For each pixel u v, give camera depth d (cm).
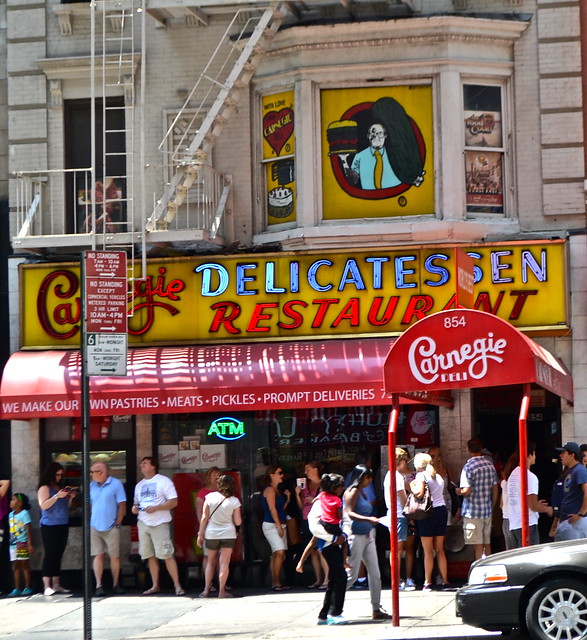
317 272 1922
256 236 1981
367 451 1916
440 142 1909
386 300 1902
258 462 1955
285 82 1962
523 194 1934
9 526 1936
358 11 1944
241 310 1938
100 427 1992
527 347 1371
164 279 1959
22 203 2022
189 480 1962
